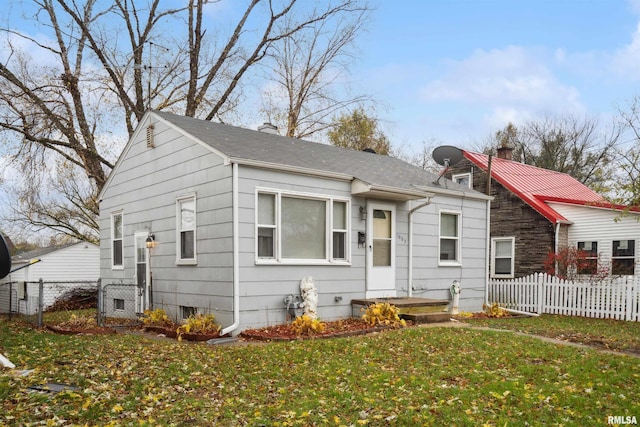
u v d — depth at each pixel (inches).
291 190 421.1
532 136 1488.7
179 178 454.3
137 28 877.2
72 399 205.2
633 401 218.7
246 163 389.4
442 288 551.2
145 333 427.5
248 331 377.7
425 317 452.1
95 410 193.8
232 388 234.2
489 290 695.7
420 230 531.5
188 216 444.8
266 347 328.2
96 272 918.4
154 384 235.6
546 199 754.2
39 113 742.5
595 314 585.6
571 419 196.5
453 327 423.5
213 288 404.2
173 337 396.8
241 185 389.1
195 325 384.8
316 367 274.1
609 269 650.8
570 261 671.1
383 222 500.1
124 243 549.0
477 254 596.4
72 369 256.1
